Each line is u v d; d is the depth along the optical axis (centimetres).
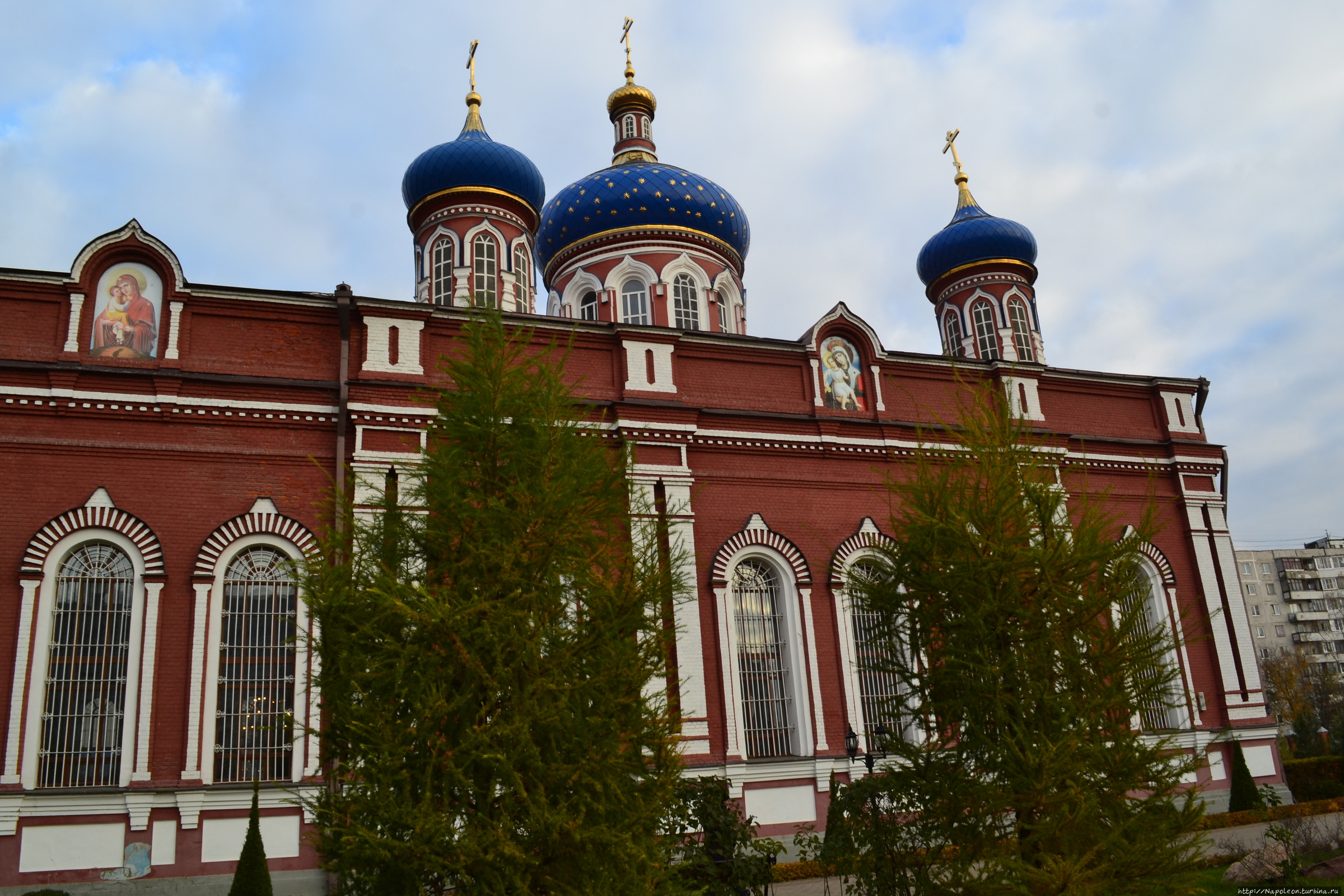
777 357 2559
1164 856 1184
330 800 1103
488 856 1034
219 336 2117
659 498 2298
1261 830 2409
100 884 1767
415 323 2208
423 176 2853
